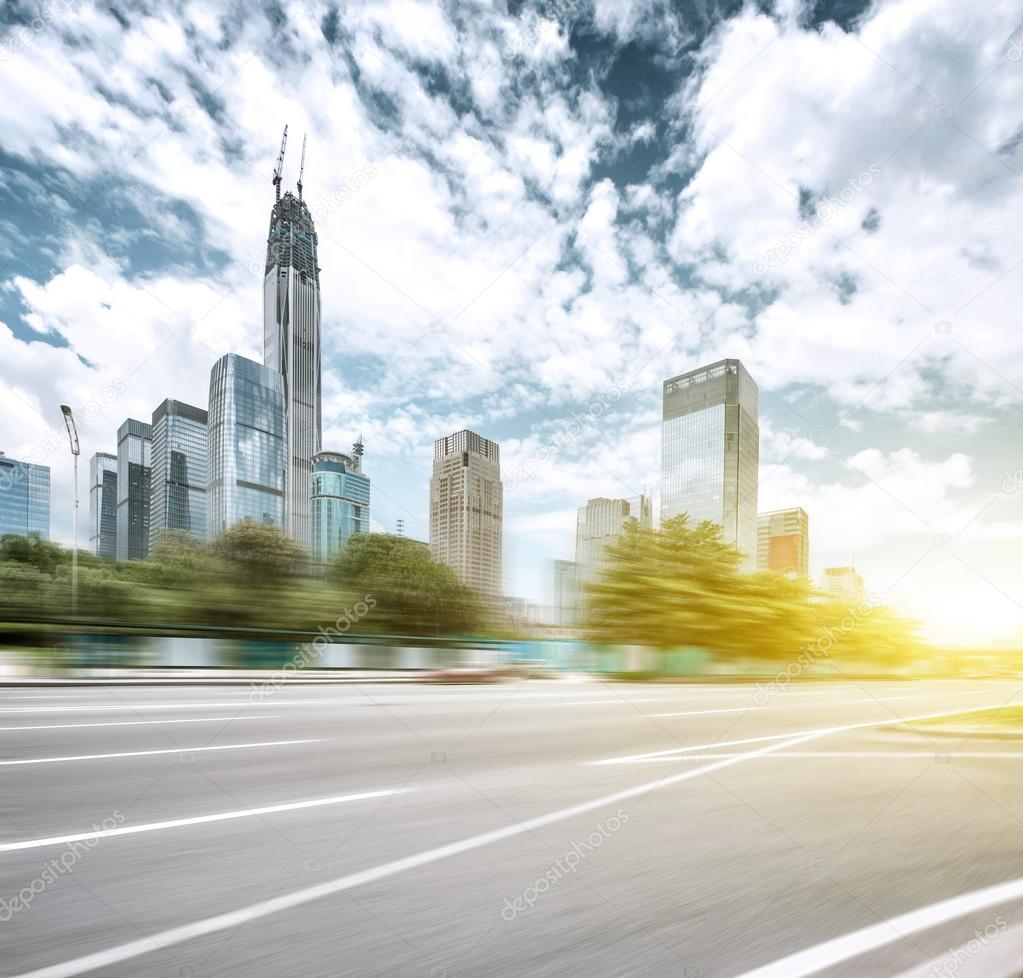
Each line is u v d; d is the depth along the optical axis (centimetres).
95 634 1741
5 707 1038
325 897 307
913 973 252
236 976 238
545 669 2112
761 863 361
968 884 336
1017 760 650
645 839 398
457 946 264
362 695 1318
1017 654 2384
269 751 659
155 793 485
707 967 252
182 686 1547
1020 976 251
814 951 267
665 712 1067
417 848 375
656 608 2203
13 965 241
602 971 247
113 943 260
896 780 558
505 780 541
